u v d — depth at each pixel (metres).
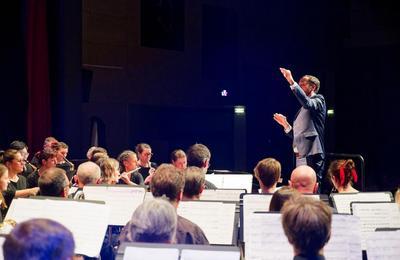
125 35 15.30
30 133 12.25
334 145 19.34
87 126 14.58
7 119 12.48
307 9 18.69
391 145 18.52
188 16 16.67
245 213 5.75
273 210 4.81
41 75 12.30
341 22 18.75
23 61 12.55
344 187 6.86
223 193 6.80
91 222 5.27
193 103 16.81
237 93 17.69
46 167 8.73
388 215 5.67
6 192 7.58
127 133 15.41
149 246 3.76
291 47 18.59
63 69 12.35
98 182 6.97
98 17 14.74
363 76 18.80
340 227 4.32
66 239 2.44
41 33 12.29
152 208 3.91
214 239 5.67
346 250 4.30
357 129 19.11
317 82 7.97
